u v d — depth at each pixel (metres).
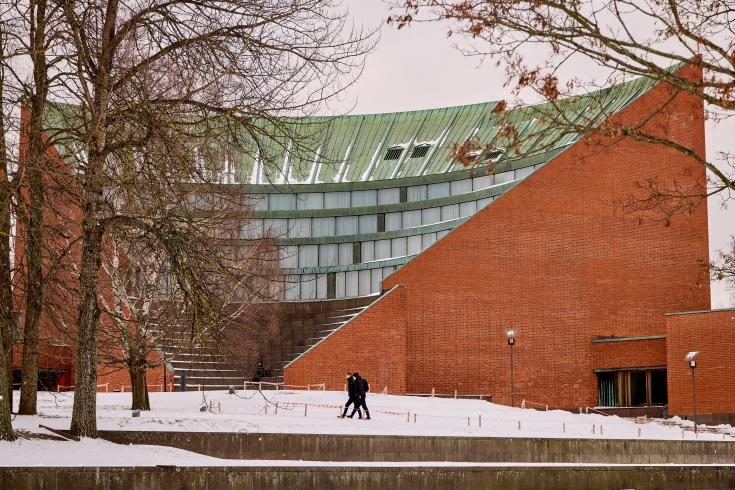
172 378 54.75
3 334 22.59
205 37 21.22
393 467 23.48
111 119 21.52
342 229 76.81
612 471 26.73
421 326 57.31
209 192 23.59
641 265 60.41
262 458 27.00
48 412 31.45
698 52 14.11
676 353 52.41
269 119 21.80
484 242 58.47
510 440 30.89
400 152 78.88
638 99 59.06
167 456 23.02
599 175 60.22
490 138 74.56
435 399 50.53
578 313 59.09
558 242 59.34
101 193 22.02
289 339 66.56
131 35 22.28
